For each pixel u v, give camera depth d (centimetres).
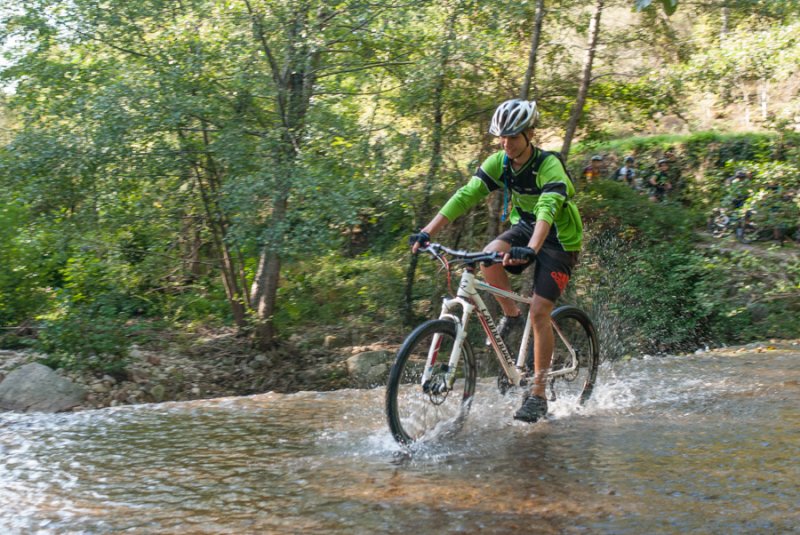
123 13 971
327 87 1099
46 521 277
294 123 1016
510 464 338
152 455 371
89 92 991
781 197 1416
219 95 988
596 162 1495
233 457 362
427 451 363
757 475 313
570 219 405
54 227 1040
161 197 1065
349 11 979
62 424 449
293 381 1030
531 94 1240
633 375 582
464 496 295
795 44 1176
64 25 973
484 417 420
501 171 410
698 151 1880
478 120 1209
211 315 1229
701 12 1210
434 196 1163
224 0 980
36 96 1028
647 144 1964
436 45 1061
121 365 913
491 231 1200
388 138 1060
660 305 1262
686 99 1335
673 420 420
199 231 1137
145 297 1153
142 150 989
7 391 786
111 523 274
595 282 1266
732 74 1228
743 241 1441
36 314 1041
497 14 1053
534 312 411
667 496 289
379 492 302
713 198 1719
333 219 967
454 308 408
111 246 1044
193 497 302
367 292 1223
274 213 971
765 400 469
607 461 339
